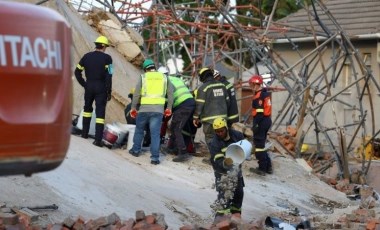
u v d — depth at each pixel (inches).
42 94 317.1
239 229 592.7
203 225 626.5
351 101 1711.4
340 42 1334.9
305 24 1844.2
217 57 1521.9
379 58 1700.3
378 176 1194.0
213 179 862.5
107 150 880.9
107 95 882.8
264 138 943.0
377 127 1716.3
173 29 1487.5
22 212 573.0
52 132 321.1
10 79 306.3
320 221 764.6
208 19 1488.7
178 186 810.8
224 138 642.8
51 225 550.0
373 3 1895.9
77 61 1055.0
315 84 1688.0
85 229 549.0
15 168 310.8
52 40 319.6
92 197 684.7
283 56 1829.5
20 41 308.3
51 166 324.5
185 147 904.3
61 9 1093.1
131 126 927.0
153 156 868.6
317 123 1197.7
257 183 912.3
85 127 898.7
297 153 1147.3
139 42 1259.8
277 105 1780.3
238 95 1619.1
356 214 777.6
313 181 992.9
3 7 305.6
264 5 2223.2
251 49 1233.4
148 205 711.7
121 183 750.5
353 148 1398.9
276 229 679.1
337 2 1951.3
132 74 1152.2
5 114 305.6
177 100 900.0
